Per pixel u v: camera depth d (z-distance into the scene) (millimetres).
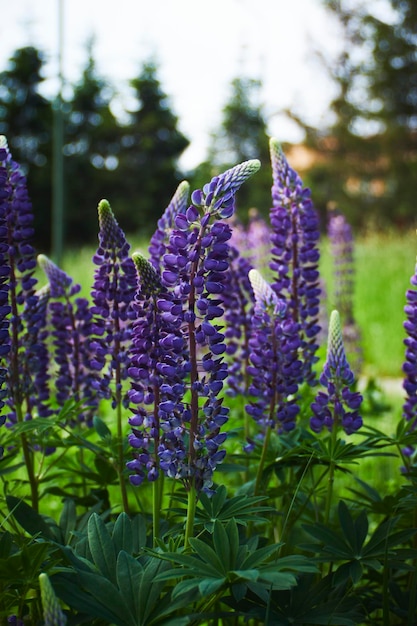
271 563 2338
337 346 3086
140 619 2270
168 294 2645
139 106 52438
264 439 3523
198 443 2553
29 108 48188
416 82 43906
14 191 3232
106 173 48281
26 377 3385
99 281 3201
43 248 46000
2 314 2777
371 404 5707
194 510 2596
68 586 2355
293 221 3537
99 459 3496
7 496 2875
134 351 2717
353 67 45219
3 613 2586
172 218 3586
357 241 21641
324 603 2721
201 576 2277
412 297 3340
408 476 3146
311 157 47938
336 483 5527
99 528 2539
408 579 3316
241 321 3867
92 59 50469
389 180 44094
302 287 3549
